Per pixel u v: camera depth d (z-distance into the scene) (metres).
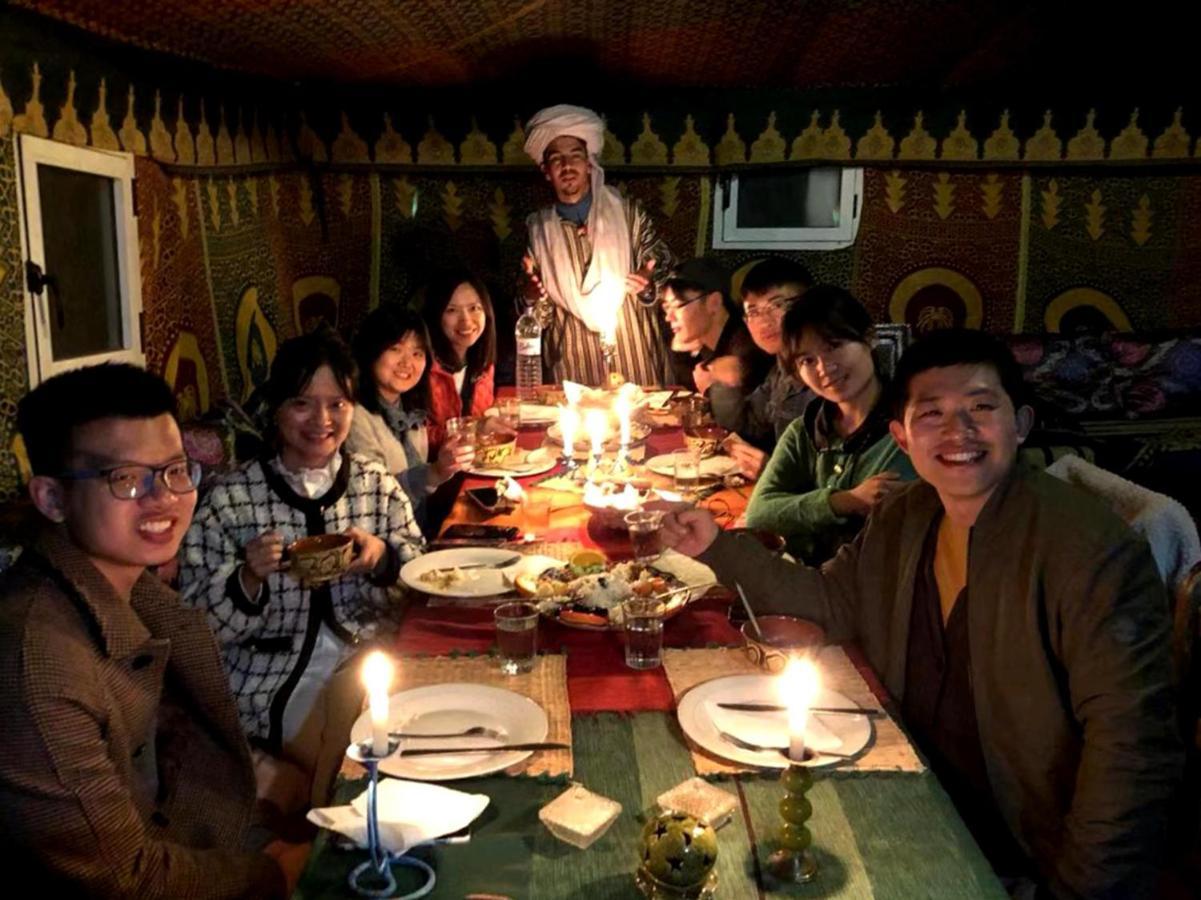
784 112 5.25
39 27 2.88
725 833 1.32
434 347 4.00
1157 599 1.56
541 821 1.34
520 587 2.14
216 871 1.45
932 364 1.66
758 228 5.49
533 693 1.71
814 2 3.36
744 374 4.12
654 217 5.47
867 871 1.25
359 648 2.33
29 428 1.43
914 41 4.05
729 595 2.16
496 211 5.45
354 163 5.34
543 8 3.38
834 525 2.48
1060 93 5.08
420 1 3.18
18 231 2.81
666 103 5.30
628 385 4.21
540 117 4.67
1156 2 3.43
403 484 3.08
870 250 5.43
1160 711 1.52
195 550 2.24
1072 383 5.07
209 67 4.04
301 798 2.13
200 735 1.69
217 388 4.02
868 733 1.56
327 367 2.28
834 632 1.97
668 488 3.00
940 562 1.80
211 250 4.05
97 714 1.37
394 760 1.47
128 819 1.34
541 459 3.27
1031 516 1.63
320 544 2.00
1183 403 5.07
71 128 3.04
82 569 1.43
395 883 1.21
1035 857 1.63
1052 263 5.31
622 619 1.97
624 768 1.48
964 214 5.31
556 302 4.94
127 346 3.36
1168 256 5.23
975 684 1.67
